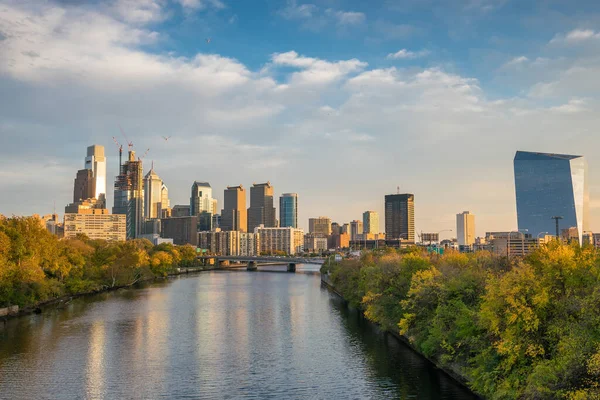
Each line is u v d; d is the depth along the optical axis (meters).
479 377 62.22
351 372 81.00
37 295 142.88
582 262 59.16
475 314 66.94
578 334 49.75
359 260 191.12
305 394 71.31
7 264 131.00
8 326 119.19
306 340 105.12
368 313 114.06
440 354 81.38
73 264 182.38
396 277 106.62
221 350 97.00
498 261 95.44
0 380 77.94
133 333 113.06
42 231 152.88
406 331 90.88
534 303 55.44
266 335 110.81
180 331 115.69
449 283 82.31
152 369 84.12
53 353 94.19
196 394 72.00
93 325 122.44
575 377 47.16
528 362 56.59
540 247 74.06
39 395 71.56
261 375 80.44
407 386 73.44
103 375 80.75
